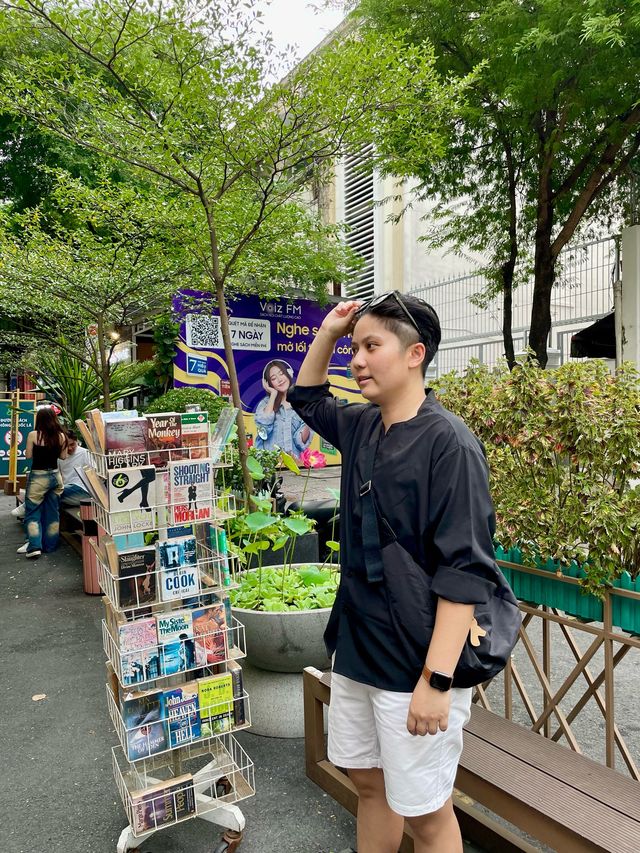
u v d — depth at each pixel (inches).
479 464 56.4
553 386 101.8
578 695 130.9
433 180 356.8
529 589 101.0
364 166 192.2
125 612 82.4
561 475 100.3
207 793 95.6
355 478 62.1
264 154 148.1
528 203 349.4
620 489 95.5
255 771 107.3
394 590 57.1
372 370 60.1
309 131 145.8
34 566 251.1
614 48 227.8
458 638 53.4
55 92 156.1
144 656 81.4
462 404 129.8
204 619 85.4
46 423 265.7
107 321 284.0
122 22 135.8
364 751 65.4
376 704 59.9
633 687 133.3
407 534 57.2
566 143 308.8
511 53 239.3
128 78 148.3
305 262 340.5
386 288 538.3
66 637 174.9
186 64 140.6
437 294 483.5
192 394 285.9
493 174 354.3
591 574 88.9
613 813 66.1
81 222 238.1
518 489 105.6
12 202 439.2
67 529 289.3
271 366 462.9
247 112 138.5
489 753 79.2
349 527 62.5
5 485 460.1
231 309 443.5
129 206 207.8
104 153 158.7
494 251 422.0
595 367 105.3
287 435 473.7
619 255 339.9
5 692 141.3
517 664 146.5
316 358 74.9
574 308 402.0
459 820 86.6
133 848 85.0
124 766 110.7
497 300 436.1
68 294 246.4
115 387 370.3
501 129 300.0
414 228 540.7
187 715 84.7
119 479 79.9
